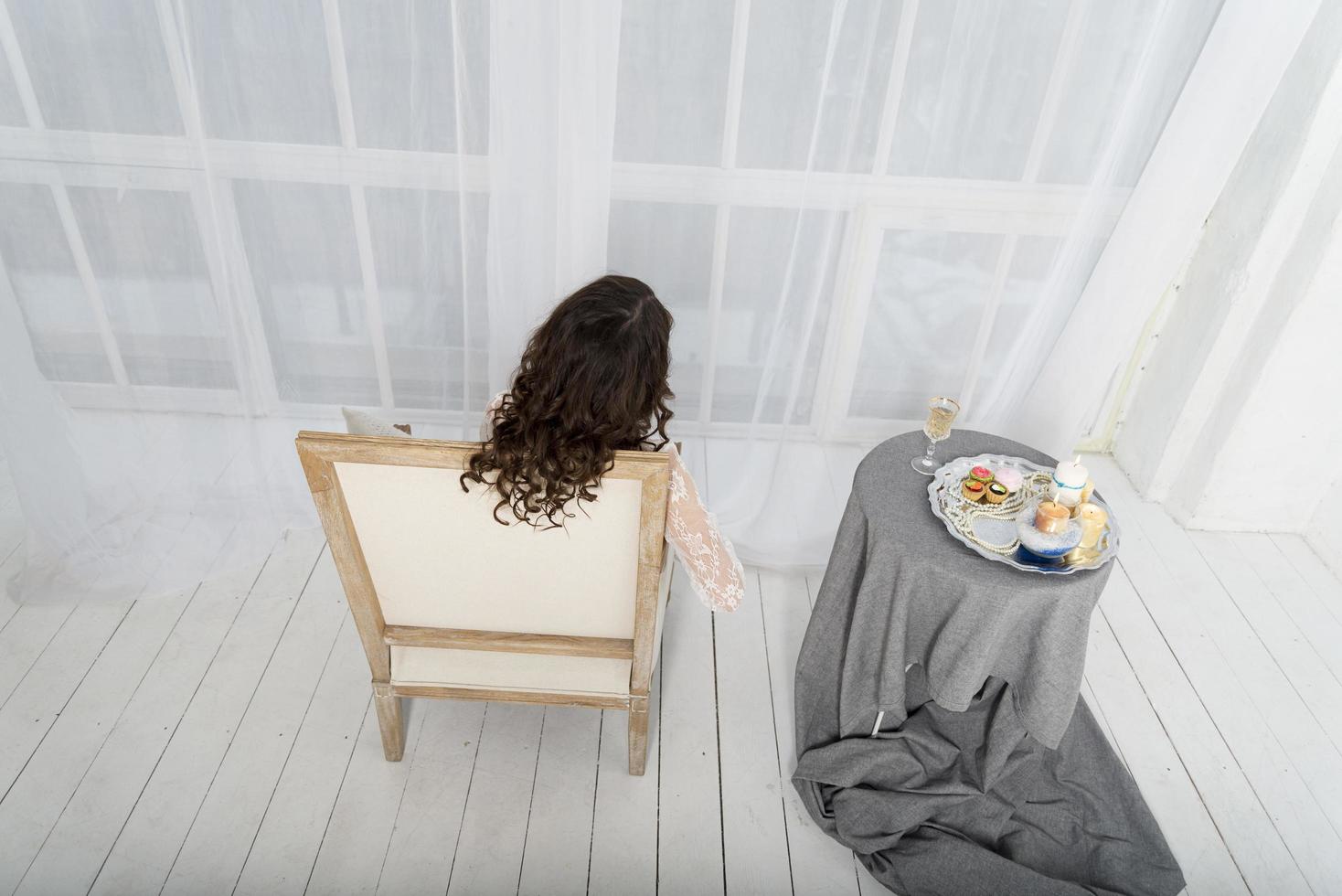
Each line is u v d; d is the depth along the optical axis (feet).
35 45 6.37
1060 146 7.24
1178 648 8.22
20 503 7.77
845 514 6.63
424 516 4.81
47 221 7.06
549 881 6.08
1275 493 9.34
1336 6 7.07
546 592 5.35
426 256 8.04
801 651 7.20
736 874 6.20
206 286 7.58
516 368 8.13
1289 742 7.39
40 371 7.48
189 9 6.46
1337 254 7.70
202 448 8.37
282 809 6.40
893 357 8.58
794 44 6.71
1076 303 8.04
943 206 7.61
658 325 4.79
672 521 5.08
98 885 5.89
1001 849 6.43
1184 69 6.79
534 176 7.14
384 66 6.94
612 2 6.22
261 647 7.65
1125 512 9.85
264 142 7.27
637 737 6.42
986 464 6.69
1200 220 7.30
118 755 6.70
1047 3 6.59
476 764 6.80
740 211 7.59
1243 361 8.70
